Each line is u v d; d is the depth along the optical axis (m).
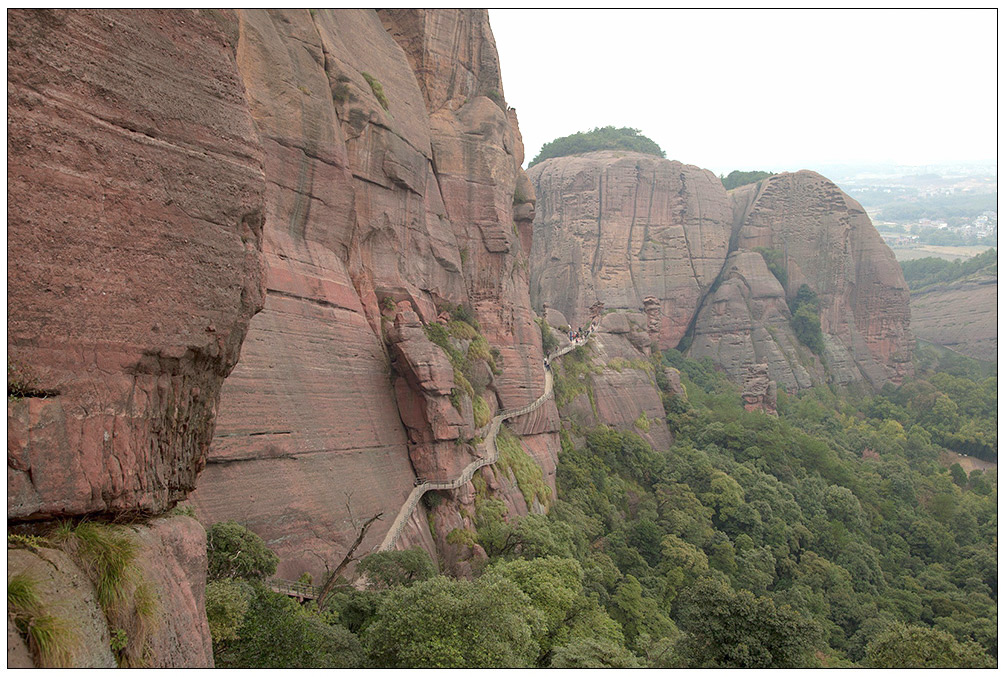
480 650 20.86
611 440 68.75
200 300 10.76
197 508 25.75
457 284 52.97
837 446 93.06
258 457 28.83
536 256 136.38
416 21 55.81
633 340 93.19
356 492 33.44
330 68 40.12
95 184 9.49
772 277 133.00
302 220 35.97
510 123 65.44
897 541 69.12
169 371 10.50
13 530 8.60
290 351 32.12
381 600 24.70
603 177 132.50
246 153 11.69
